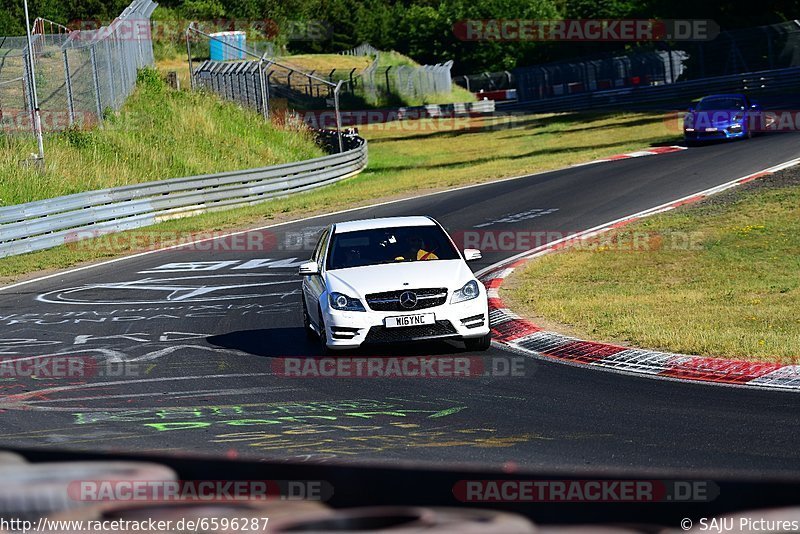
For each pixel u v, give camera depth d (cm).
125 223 9312
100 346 4541
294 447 2425
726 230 6756
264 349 4250
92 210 8988
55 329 5100
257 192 10969
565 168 11325
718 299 4781
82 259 7906
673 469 2084
